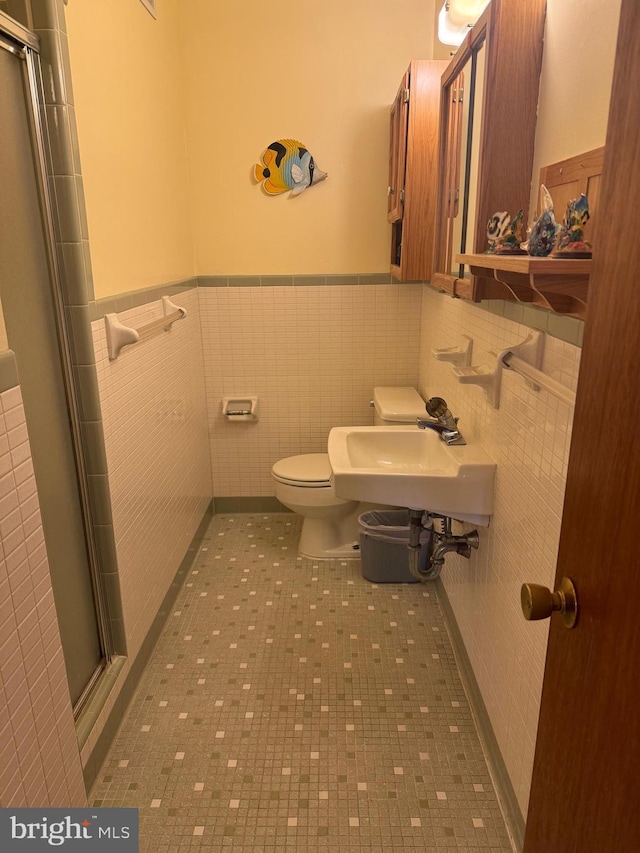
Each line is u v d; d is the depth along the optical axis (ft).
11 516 3.07
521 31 4.05
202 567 8.75
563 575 2.54
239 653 6.82
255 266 9.43
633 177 1.94
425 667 6.57
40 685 3.38
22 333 4.43
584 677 2.29
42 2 4.42
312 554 8.97
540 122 4.13
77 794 3.85
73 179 4.78
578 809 2.32
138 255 6.59
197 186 9.10
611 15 3.16
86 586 5.56
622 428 2.01
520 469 4.66
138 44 6.67
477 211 4.43
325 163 9.01
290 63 8.64
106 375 5.46
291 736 5.63
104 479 5.40
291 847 4.57
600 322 2.21
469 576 6.26
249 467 10.40
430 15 8.48
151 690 6.24
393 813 4.85
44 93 4.59
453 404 7.11
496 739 5.16
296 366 9.89
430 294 8.76
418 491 5.54
